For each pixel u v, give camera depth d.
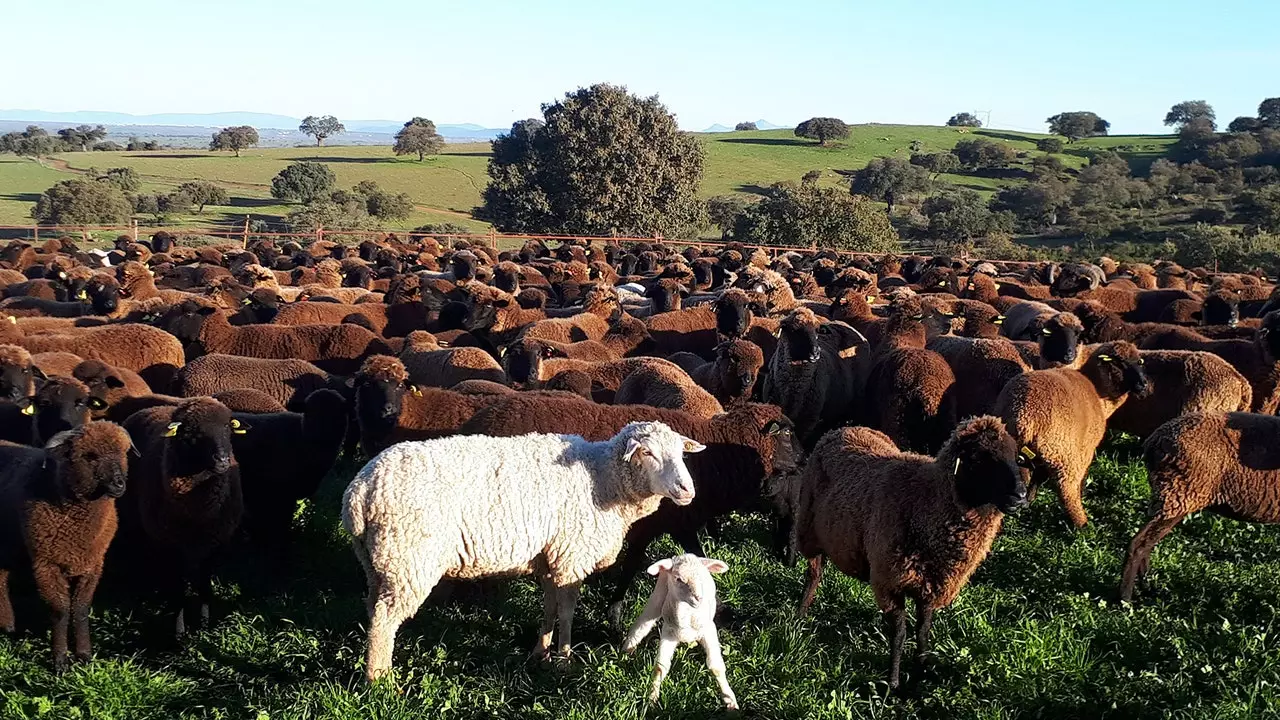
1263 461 8.55
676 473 7.32
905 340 13.98
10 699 6.70
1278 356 12.15
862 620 8.30
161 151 156.12
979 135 156.62
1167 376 11.45
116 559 9.07
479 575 7.30
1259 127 145.00
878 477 7.56
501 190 62.19
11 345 11.38
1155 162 108.06
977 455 6.79
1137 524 10.23
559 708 6.67
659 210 59.78
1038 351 13.63
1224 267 47.75
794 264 35.25
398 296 19.28
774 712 6.82
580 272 26.72
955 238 69.12
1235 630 7.82
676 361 14.73
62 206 66.56
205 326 14.75
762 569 9.22
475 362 12.87
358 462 12.55
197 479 8.20
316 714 6.46
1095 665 7.37
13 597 8.64
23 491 7.52
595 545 7.44
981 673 7.14
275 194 86.25
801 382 12.60
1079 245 68.12
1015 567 9.24
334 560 9.70
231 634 7.85
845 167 116.62
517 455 7.34
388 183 100.19
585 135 59.16
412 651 7.51
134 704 6.82
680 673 7.09
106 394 10.69
